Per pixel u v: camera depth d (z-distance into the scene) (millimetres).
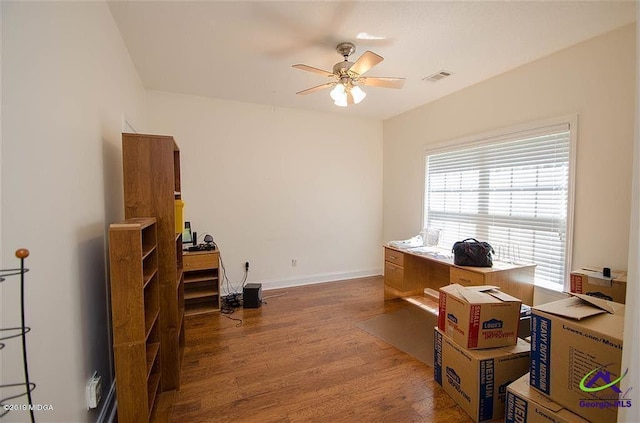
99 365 1632
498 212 3061
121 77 2240
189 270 3168
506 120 2926
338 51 2436
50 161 1146
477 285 2535
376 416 1720
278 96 3662
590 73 2289
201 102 3654
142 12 1949
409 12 1966
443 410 1770
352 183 4656
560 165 2520
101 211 1728
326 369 2197
